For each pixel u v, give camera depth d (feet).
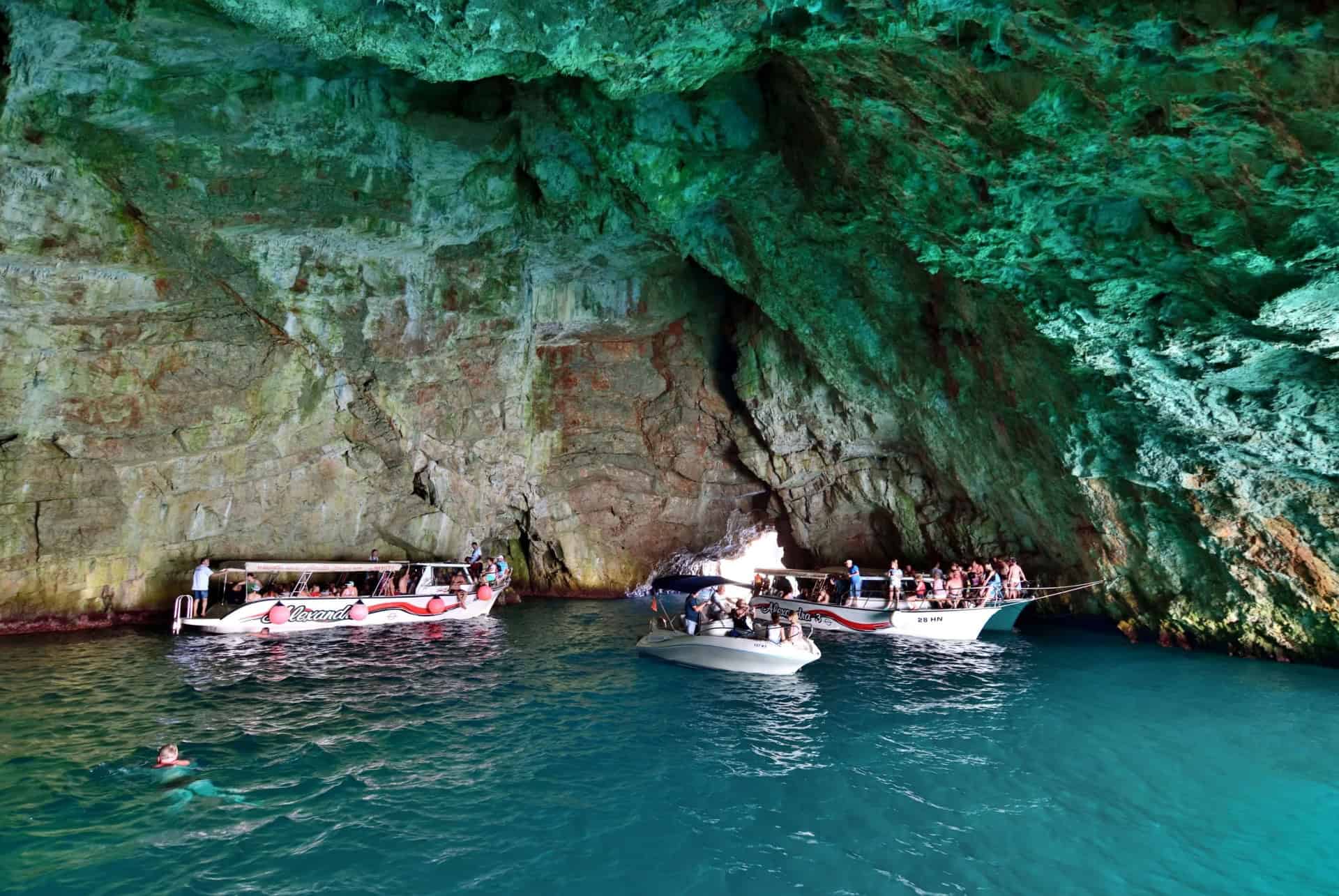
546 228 63.82
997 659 54.34
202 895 20.71
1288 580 49.26
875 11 27.40
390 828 24.94
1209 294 34.81
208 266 56.85
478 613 71.82
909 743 34.30
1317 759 32.53
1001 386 53.62
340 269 61.93
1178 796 28.58
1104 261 35.91
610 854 23.65
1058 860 23.72
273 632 60.29
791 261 56.90
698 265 76.38
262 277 58.85
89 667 45.80
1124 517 55.36
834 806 27.37
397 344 67.36
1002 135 31.50
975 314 50.21
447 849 23.70
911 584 78.84
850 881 22.33
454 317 69.05
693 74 33.81
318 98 48.39
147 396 60.44
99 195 50.24
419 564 69.97
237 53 42.96
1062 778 30.25
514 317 72.13
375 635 60.59
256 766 29.99
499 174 58.65
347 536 73.97
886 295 55.62
